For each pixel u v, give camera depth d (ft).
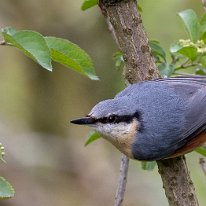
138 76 23.99
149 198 44.60
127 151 24.61
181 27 46.98
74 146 48.62
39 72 49.19
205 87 24.76
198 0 46.91
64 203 45.75
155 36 47.03
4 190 20.07
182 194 23.98
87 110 48.21
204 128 24.34
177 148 24.02
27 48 21.22
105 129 24.22
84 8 26.07
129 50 23.72
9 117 48.60
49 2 47.80
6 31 21.42
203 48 25.30
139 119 23.94
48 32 47.65
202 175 42.27
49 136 48.44
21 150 46.96
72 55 22.67
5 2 47.55
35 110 49.11
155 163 27.14
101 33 46.70
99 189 46.83
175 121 23.90
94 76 22.86
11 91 49.44
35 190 45.47
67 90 48.78
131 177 45.62
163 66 25.62
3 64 49.67
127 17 23.39
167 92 24.14
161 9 47.19
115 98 24.52
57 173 47.11
